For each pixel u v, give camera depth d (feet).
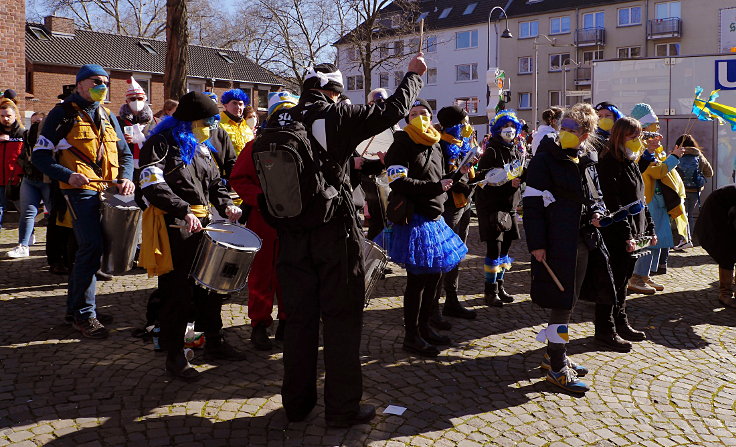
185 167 13.12
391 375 13.67
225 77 142.82
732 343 16.63
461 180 16.11
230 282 12.53
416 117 14.07
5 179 26.71
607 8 156.76
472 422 11.60
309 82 11.34
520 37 167.94
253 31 139.03
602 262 14.53
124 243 15.42
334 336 11.06
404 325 15.97
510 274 24.48
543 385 13.43
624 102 41.81
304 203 10.64
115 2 137.39
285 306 11.19
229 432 10.93
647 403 12.74
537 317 18.40
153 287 20.81
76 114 15.37
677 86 40.50
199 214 13.33
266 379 13.33
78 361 13.97
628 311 19.36
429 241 14.26
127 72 128.26
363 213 25.00
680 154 22.57
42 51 120.37
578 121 13.08
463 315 18.10
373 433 11.04
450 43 177.88
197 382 13.04
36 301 18.75
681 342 16.62
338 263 10.94
